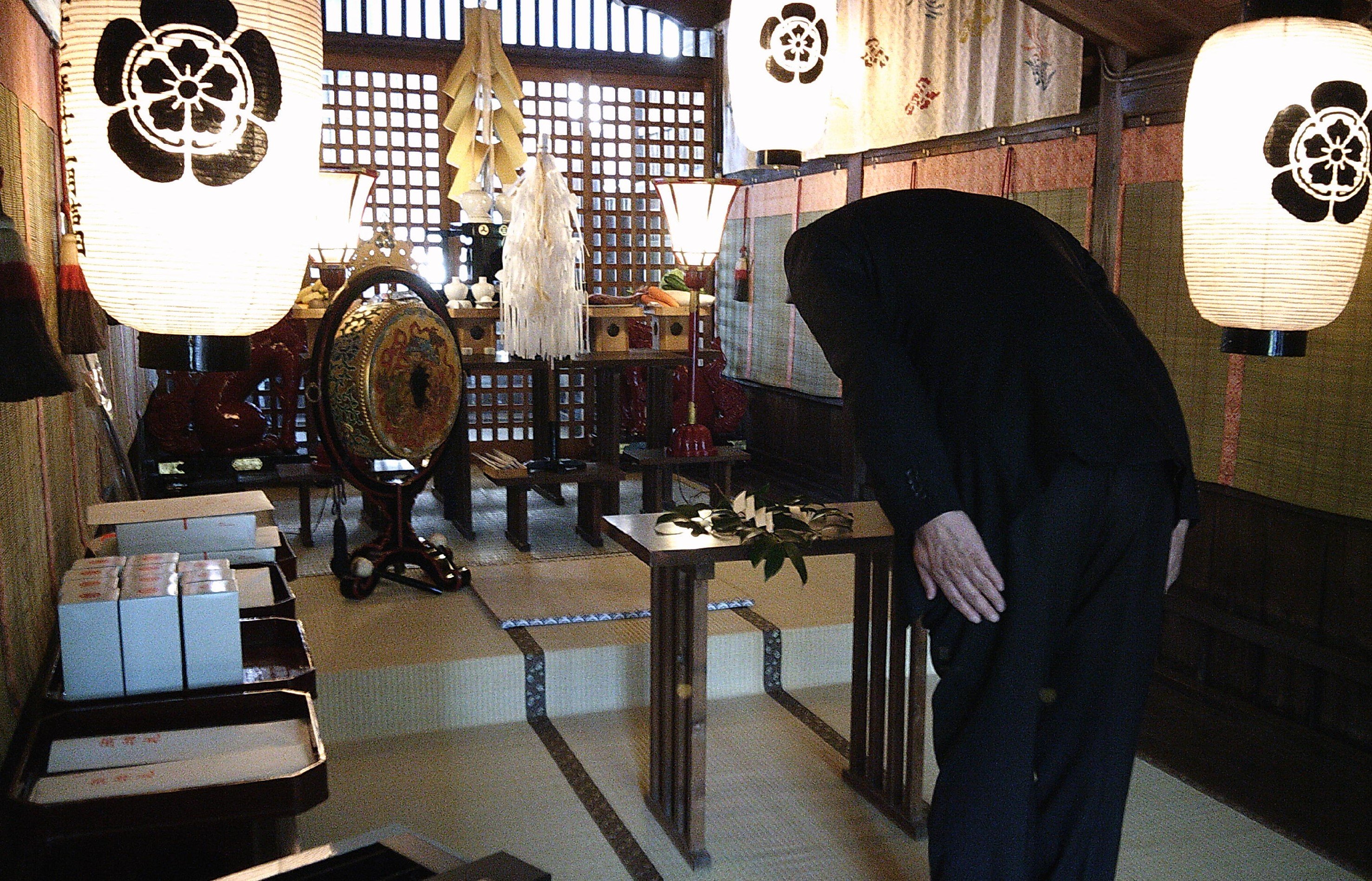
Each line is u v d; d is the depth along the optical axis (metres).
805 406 6.62
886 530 2.47
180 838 1.46
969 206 2.02
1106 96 3.79
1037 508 1.77
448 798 2.69
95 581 1.82
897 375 1.80
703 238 4.77
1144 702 1.89
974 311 1.86
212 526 2.52
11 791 1.40
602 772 2.86
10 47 2.10
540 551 4.54
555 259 4.34
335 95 6.58
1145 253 3.67
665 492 5.34
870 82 5.36
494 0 6.83
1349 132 2.38
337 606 3.71
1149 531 1.83
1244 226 2.46
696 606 2.30
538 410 5.50
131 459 4.83
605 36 7.07
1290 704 3.24
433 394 3.74
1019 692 1.80
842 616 3.65
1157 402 1.82
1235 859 2.41
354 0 6.58
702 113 7.36
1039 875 1.90
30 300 1.47
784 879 2.32
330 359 3.64
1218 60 2.46
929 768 2.91
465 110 5.22
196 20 1.33
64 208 2.98
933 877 1.88
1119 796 1.87
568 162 7.12
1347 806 2.67
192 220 1.36
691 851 2.36
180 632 1.74
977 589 1.77
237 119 1.35
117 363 4.15
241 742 1.62
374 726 3.09
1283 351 2.57
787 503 2.65
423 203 6.83
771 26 3.68
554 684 3.26
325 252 4.48
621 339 5.09
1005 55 4.45
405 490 3.87
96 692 1.70
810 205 6.39
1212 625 3.44
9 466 1.94
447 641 3.34
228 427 5.10
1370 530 2.93
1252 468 3.32
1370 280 2.90
